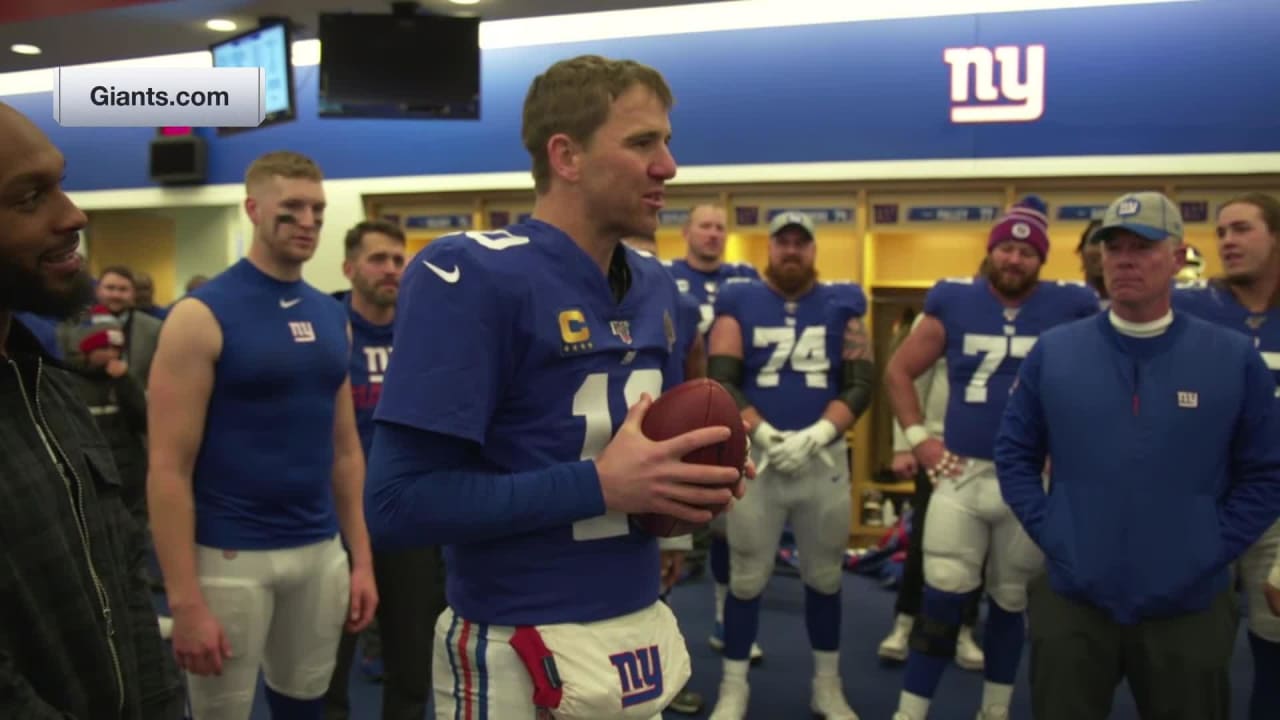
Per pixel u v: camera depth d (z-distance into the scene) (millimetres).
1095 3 5297
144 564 1233
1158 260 1808
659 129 1146
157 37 5535
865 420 6031
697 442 1089
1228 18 5160
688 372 1955
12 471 934
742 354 3057
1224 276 2736
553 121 1159
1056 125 5383
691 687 3398
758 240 6422
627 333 1220
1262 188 5309
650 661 1186
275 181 1875
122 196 6965
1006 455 2059
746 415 2924
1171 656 1808
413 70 5055
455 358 1064
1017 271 2721
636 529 1197
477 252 1106
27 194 900
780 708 3180
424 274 1096
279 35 5137
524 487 1064
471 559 1178
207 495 1848
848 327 3043
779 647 3836
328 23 5000
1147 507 1804
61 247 939
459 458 1110
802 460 2852
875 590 4719
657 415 1172
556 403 1141
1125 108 5301
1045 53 5363
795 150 5715
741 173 5789
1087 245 3590
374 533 1107
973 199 5645
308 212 1908
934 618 2729
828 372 3025
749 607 2984
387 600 2387
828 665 3041
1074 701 1895
